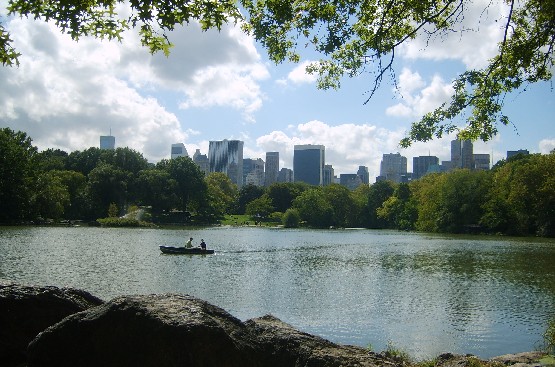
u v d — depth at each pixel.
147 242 58.72
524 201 84.44
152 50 7.53
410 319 19.55
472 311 21.33
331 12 8.62
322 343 6.72
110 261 37.84
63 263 35.22
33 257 38.34
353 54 9.70
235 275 32.41
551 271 36.44
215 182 167.62
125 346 5.44
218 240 70.69
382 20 8.50
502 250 56.47
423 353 14.84
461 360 9.88
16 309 6.96
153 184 113.81
